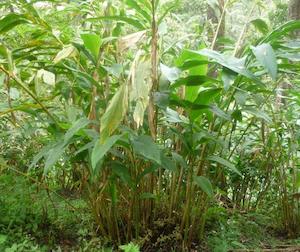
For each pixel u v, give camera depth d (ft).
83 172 5.80
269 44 4.77
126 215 5.84
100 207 5.76
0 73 5.96
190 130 5.41
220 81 5.17
